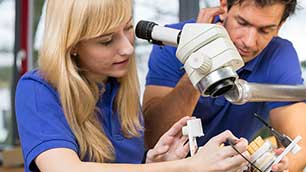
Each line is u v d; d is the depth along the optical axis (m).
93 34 1.27
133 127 1.51
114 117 1.47
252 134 1.82
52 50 1.31
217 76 1.17
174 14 3.61
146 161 1.48
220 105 1.73
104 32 1.27
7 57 4.47
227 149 1.16
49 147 1.26
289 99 1.27
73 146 1.28
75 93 1.33
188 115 1.63
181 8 3.59
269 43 1.67
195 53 1.18
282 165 1.26
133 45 1.35
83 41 1.29
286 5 1.46
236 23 1.46
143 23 1.33
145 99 1.76
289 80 1.68
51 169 1.24
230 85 1.18
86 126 1.37
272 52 1.73
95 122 1.40
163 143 1.44
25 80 1.37
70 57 1.32
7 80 4.48
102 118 1.44
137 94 1.52
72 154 1.26
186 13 3.57
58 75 1.32
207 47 1.18
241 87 1.20
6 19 4.45
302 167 1.54
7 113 4.43
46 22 1.33
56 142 1.27
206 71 1.17
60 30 1.29
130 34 1.33
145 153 1.54
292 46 1.80
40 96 1.33
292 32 2.66
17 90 1.37
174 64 1.74
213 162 1.16
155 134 1.66
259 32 1.46
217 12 1.51
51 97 1.33
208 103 1.72
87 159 1.37
